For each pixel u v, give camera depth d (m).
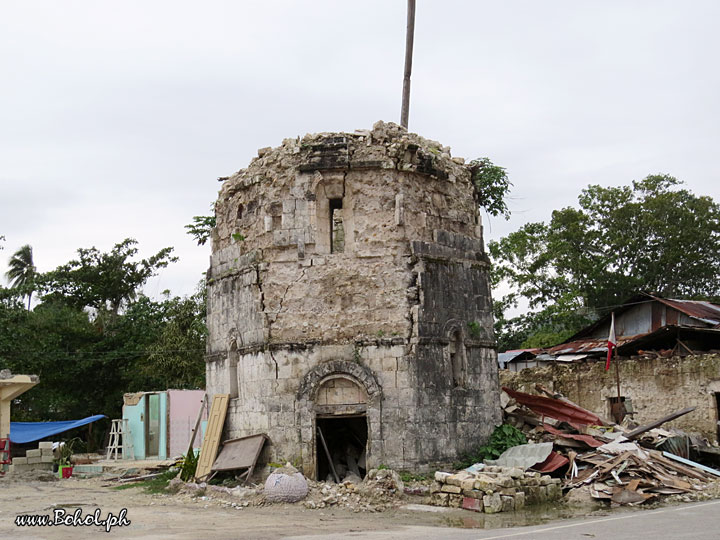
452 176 29.02
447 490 22.36
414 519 20.06
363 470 26.84
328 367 25.64
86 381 56.31
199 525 18.75
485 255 29.83
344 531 17.77
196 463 27.56
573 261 60.59
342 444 27.83
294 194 27.03
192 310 56.47
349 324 26.14
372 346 25.81
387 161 26.75
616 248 62.06
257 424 26.20
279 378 25.95
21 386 33.78
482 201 45.94
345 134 27.34
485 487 21.47
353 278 26.39
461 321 27.70
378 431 25.20
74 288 62.47
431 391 25.91
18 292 59.69
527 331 62.12
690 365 35.59
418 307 26.06
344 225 27.17
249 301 27.23
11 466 32.19
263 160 28.06
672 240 60.72
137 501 23.91
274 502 22.56
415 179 27.52
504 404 30.56
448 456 25.95
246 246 28.25
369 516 20.59
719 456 29.23
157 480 29.88
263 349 26.25
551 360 44.19
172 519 19.84
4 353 52.41
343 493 22.91
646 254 62.66
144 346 56.50
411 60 37.81
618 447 26.27
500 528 18.19
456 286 27.83
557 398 32.59
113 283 62.03
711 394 34.59
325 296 26.36
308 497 22.80
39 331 55.19
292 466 24.25
